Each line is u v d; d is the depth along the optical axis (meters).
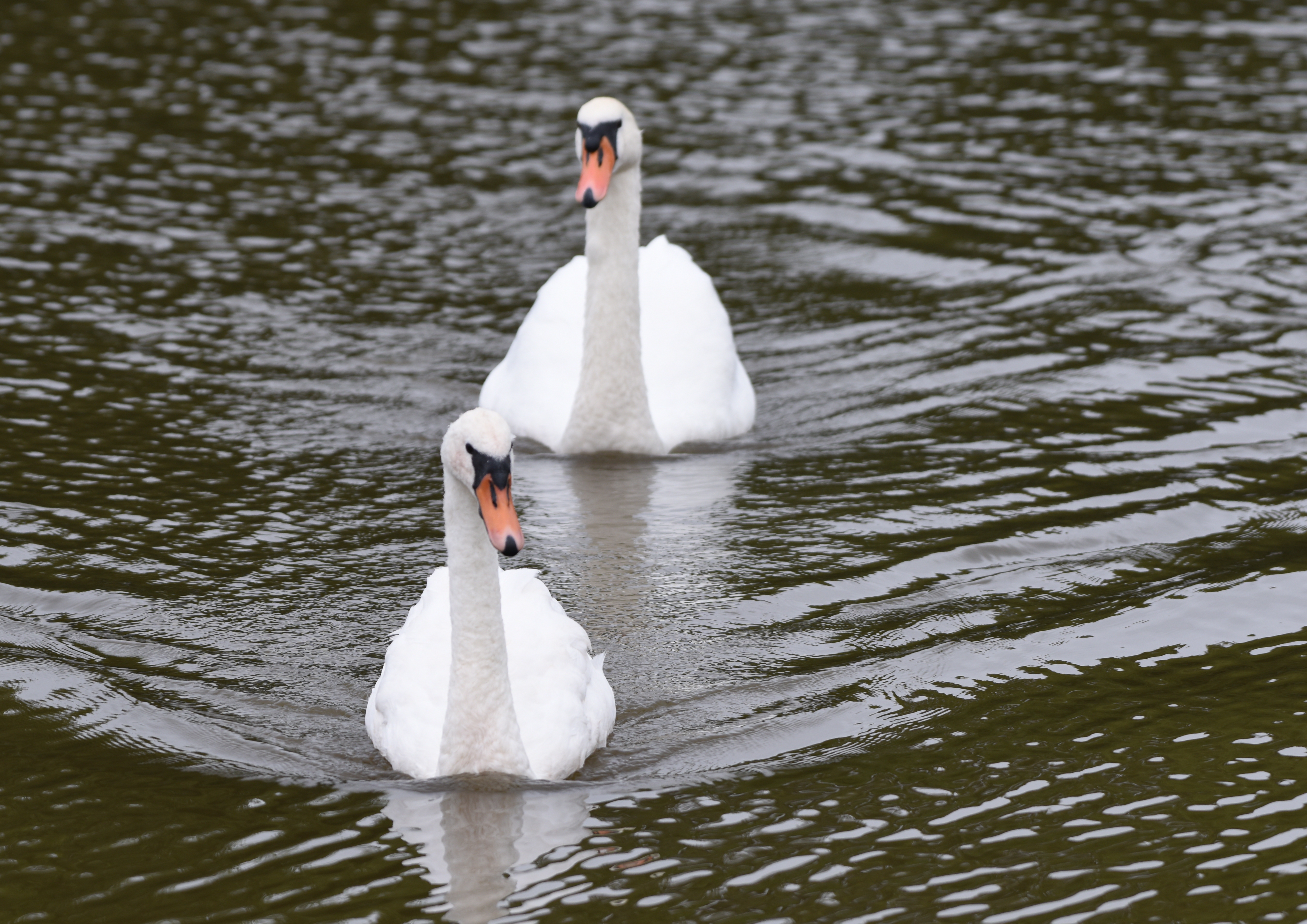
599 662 11.91
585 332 16.36
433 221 22.48
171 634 12.69
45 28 30.89
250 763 11.05
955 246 21.69
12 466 15.39
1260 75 28.50
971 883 9.73
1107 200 23.05
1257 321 19.17
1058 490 15.23
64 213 22.00
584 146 15.85
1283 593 13.28
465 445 10.30
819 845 10.13
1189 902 9.55
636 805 10.61
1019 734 11.40
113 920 9.41
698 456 16.53
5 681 11.95
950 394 17.56
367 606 13.21
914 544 14.30
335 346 18.64
